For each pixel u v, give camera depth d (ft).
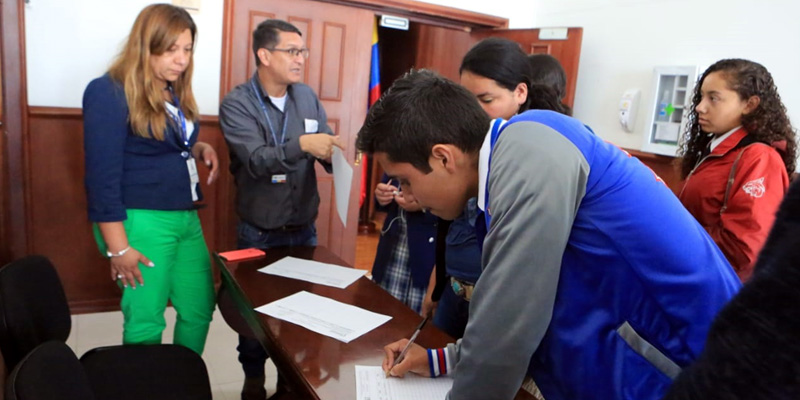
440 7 12.79
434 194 3.10
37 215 9.58
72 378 3.68
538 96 5.10
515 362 2.57
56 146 9.55
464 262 4.81
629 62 11.32
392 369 3.65
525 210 2.42
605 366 2.75
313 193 7.75
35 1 9.07
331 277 5.73
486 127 2.93
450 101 2.88
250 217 7.39
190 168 6.70
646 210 2.55
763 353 1.26
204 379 5.43
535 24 13.99
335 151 6.46
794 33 8.59
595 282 2.71
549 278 2.47
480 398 2.70
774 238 1.37
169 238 6.52
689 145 7.13
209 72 10.75
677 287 2.54
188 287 7.00
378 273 6.93
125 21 9.78
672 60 10.49
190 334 7.14
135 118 5.98
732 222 5.86
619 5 11.50
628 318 2.70
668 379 2.63
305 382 3.62
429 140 2.85
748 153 5.96
